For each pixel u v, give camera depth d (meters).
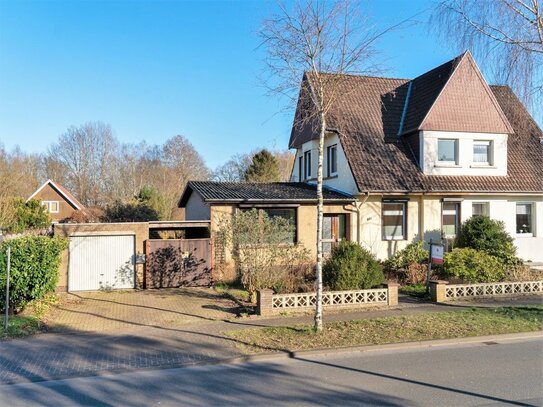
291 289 13.59
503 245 17.31
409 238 19.36
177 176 61.25
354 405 6.12
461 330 10.09
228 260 17.45
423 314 11.68
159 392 6.77
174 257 17.11
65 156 60.78
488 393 6.48
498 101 20.34
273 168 43.19
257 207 18.02
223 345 9.19
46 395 6.73
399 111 21.81
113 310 12.94
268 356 8.49
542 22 11.48
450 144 20.34
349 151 19.62
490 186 19.64
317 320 9.99
